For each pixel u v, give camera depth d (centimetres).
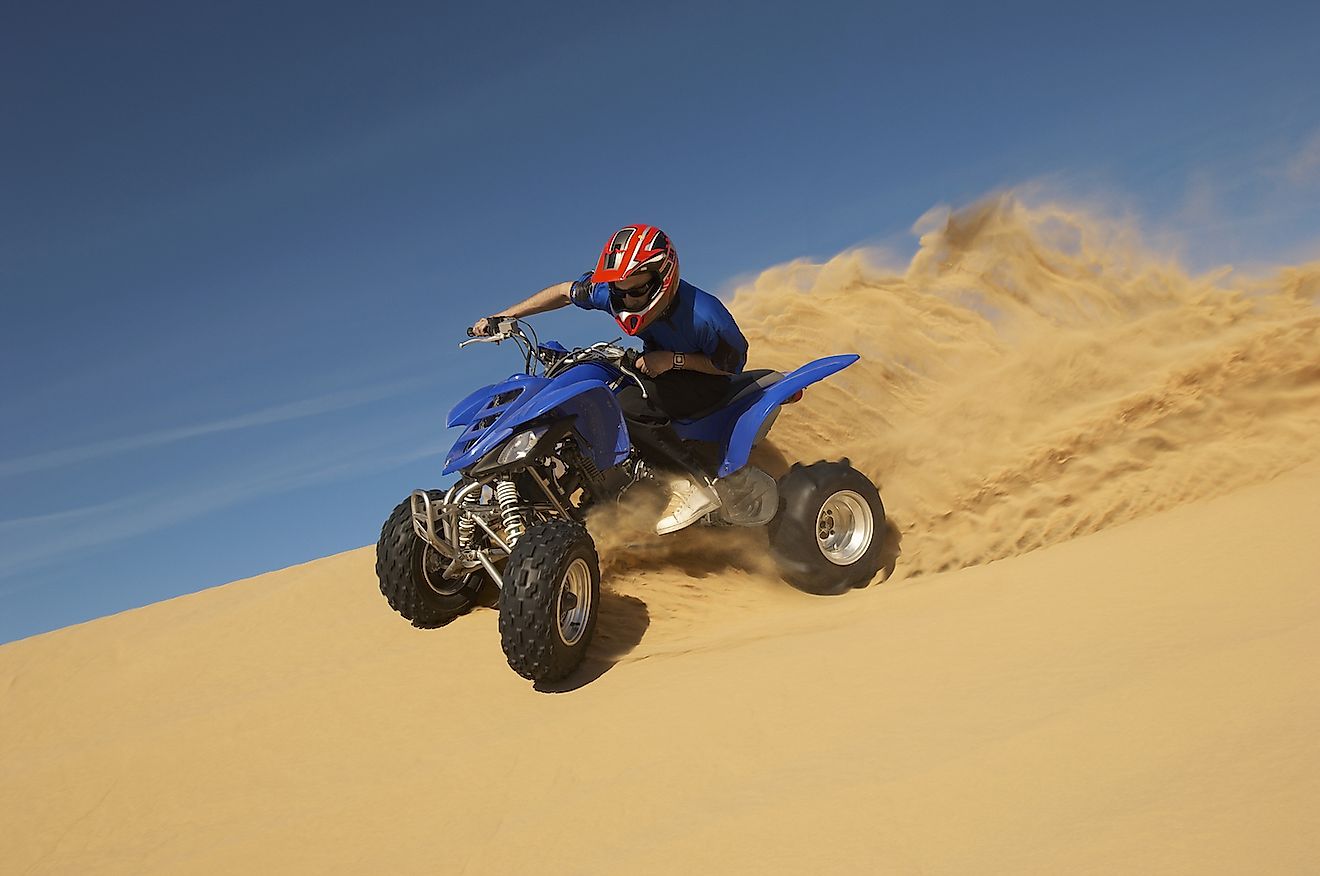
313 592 830
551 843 306
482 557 527
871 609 467
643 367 567
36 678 800
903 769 280
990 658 346
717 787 308
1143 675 296
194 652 753
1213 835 208
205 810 444
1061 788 246
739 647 462
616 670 481
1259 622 314
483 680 512
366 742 472
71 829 469
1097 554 439
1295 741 235
